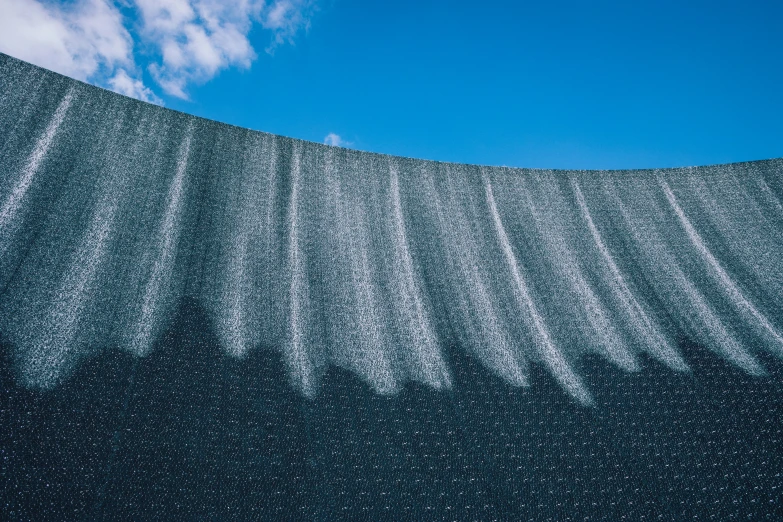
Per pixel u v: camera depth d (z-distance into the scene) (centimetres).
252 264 278
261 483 171
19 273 212
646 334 285
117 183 281
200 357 216
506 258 338
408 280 303
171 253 261
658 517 182
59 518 142
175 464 169
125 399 185
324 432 198
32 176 254
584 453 208
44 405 171
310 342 244
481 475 192
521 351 265
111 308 220
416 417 215
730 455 210
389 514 171
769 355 269
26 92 293
